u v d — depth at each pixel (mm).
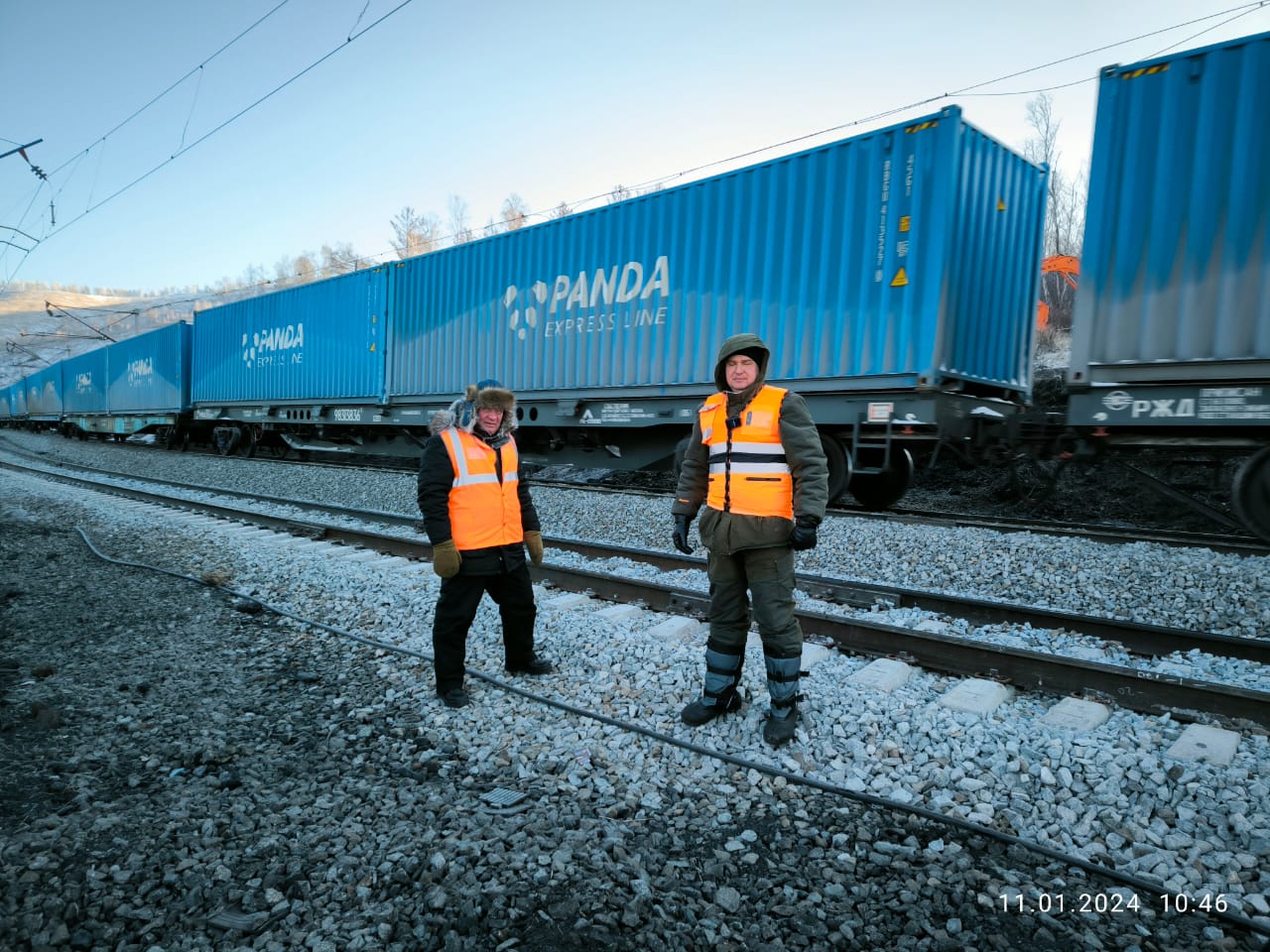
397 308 13602
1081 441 6992
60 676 3963
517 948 1956
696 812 2643
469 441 3686
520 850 2367
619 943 1974
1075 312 6453
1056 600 5215
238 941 1978
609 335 9883
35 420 40594
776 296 8281
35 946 1932
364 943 1965
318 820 2568
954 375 7469
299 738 3248
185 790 2770
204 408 20750
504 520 3705
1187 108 5859
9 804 2652
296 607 5363
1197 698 3346
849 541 6715
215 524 9211
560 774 2910
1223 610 4746
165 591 5832
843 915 2082
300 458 20516
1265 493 6074
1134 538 6551
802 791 2766
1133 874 2270
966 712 3393
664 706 3486
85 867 2285
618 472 14734
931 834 2486
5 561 6941
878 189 7543
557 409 10695
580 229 10297
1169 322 5953
